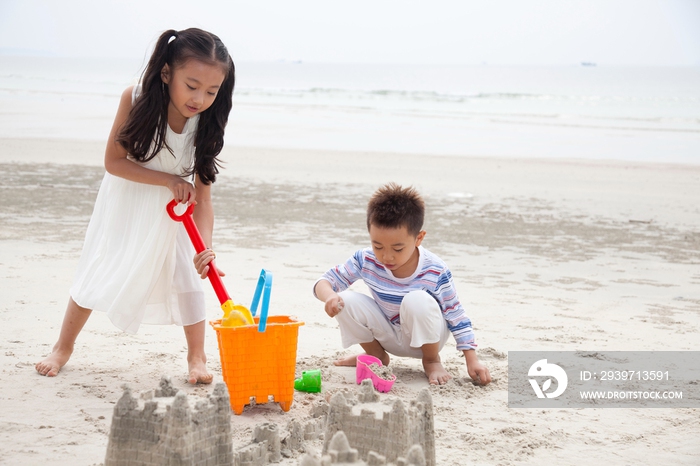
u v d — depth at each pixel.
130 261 3.71
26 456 2.66
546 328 5.00
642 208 11.66
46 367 3.72
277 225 9.23
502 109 37.81
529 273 7.02
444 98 47.38
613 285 6.55
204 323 3.89
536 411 3.44
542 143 22.36
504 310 5.51
